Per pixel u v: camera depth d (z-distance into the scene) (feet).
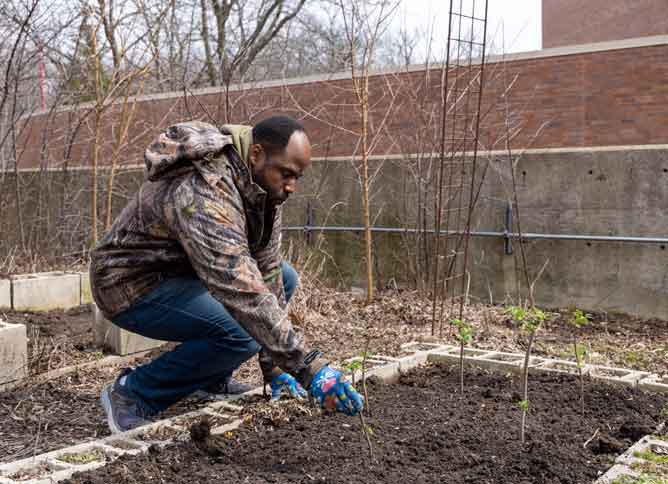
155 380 10.57
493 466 8.73
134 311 10.27
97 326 16.17
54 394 13.20
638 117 33.55
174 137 9.25
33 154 36.47
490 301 23.22
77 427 11.32
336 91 33.06
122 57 24.94
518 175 23.17
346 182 26.27
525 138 35.63
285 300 12.10
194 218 8.86
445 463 8.90
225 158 9.16
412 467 8.75
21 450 10.26
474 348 17.03
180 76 33.17
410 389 12.60
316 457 9.01
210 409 11.07
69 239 31.01
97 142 25.26
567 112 34.91
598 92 34.32
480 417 10.85
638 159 21.30
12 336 13.62
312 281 23.63
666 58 32.89
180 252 9.92
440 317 19.89
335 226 26.53
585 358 16.31
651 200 21.17
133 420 10.47
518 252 23.21
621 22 58.75
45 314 19.85
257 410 10.82
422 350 15.58
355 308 21.88
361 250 25.91
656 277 21.17
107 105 25.55
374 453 9.16
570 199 22.40
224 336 10.30
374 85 32.09
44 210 32.04
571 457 8.96
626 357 16.58
